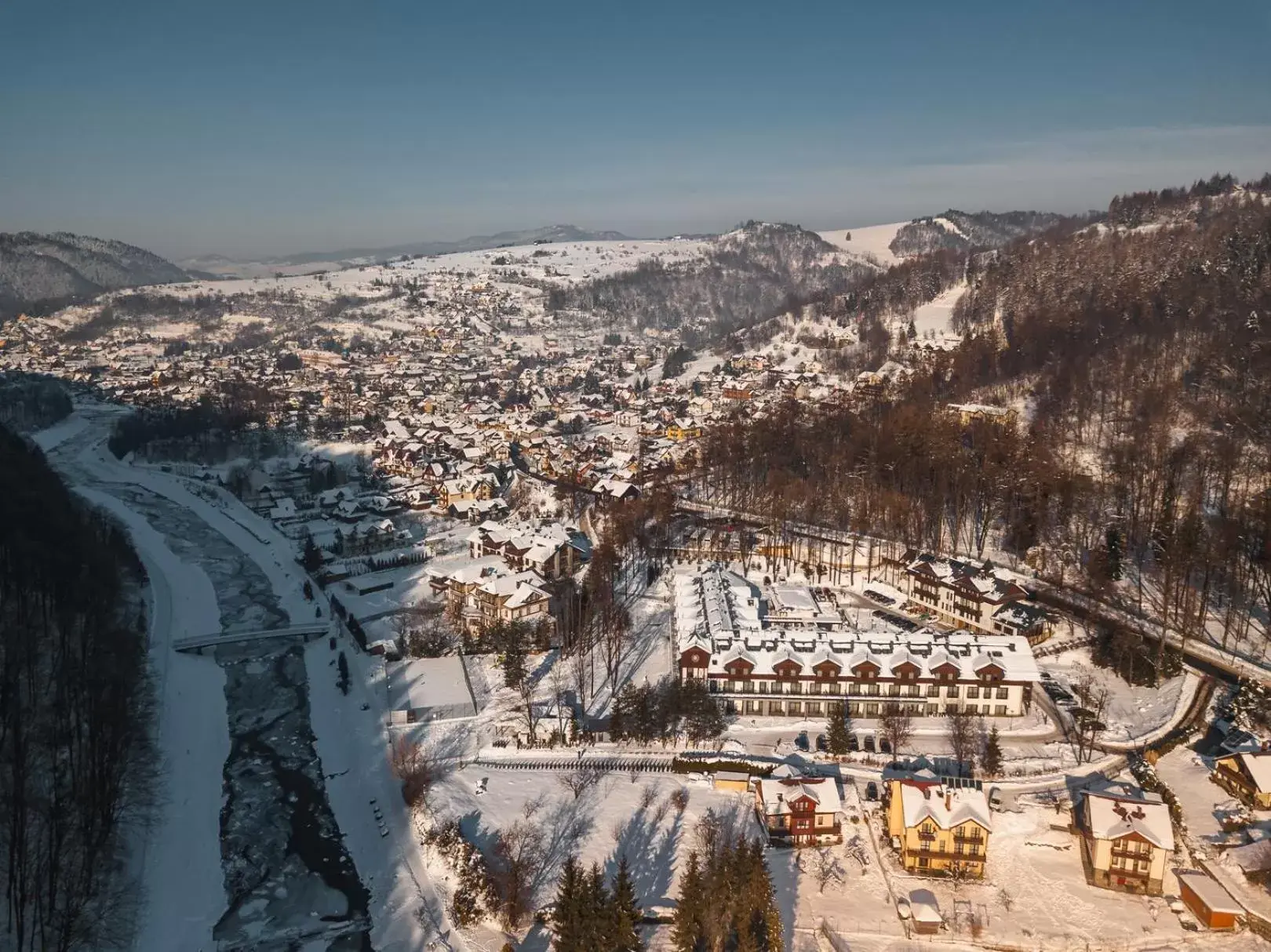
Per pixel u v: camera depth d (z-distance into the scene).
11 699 134.38
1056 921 98.69
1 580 167.38
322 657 182.38
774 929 91.81
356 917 108.50
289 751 147.25
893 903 102.19
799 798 112.44
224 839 124.19
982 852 105.81
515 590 197.38
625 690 147.75
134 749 138.75
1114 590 187.12
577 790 125.75
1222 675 152.62
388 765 139.38
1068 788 122.75
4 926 100.19
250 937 105.38
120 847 118.44
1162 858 102.44
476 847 114.44
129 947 103.00
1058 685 153.38
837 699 147.38
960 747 130.88
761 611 187.25
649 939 96.62
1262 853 105.94
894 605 193.25
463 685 163.75
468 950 99.94
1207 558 170.62
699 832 115.69
